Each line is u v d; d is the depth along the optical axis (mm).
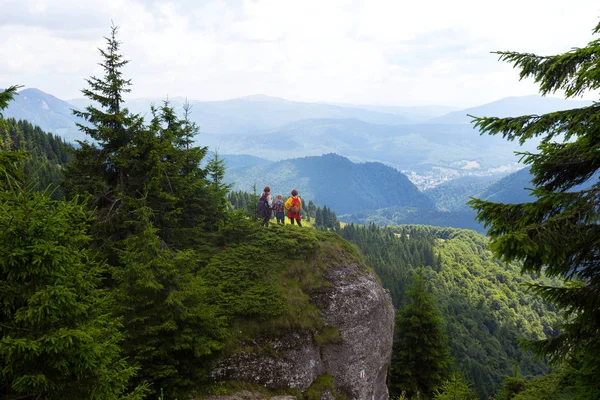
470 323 113500
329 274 18875
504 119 6953
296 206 22453
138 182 18047
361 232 172125
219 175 25734
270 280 16875
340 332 16969
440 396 12609
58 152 98625
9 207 6219
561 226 5555
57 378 6383
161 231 18297
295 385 14539
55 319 6238
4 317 6312
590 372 6523
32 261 5973
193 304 12469
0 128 6906
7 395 6223
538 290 6477
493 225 6656
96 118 17016
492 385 70500
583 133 6133
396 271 128750
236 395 12945
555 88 6781
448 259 171750
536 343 7020
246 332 14617
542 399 9289
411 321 22203
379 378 19094
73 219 7359
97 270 7520
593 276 6297
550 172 6918
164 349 11555
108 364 7629
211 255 18328
